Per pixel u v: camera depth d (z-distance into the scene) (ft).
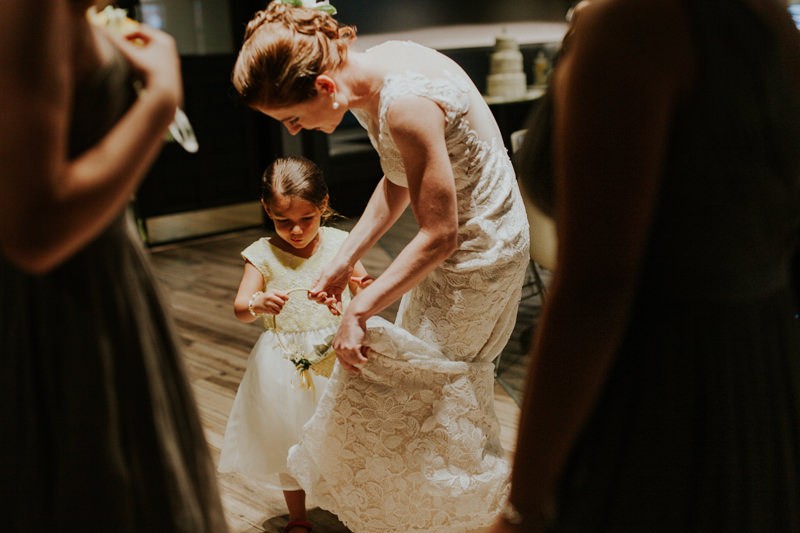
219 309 16.53
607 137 2.98
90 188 3.25
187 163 22.81
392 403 6.97
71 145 3.56
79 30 3.49
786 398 3.47
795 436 3.54
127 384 3.90
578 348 3.05
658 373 3.27
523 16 28.07
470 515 7.19
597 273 3.03
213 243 22.58
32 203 3.10
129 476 3.88
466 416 7.05
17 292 3.73
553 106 3.53
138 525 3.91
